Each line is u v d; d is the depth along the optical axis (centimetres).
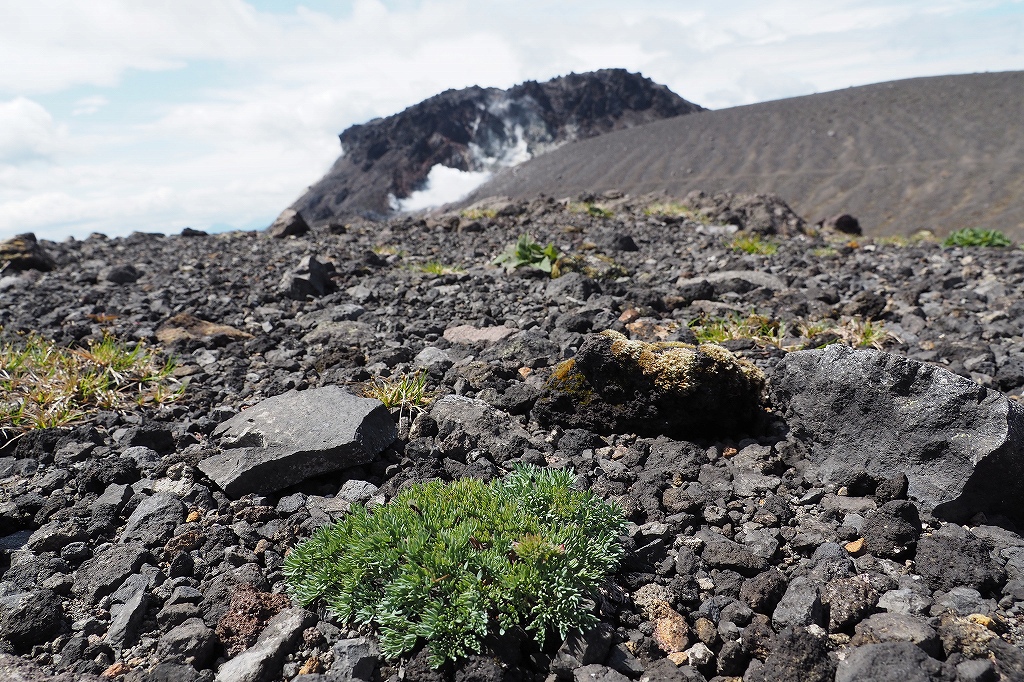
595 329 745
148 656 305
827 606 322
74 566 363
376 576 320
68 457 471
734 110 10169
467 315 844
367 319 834
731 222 1942
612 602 331
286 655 303
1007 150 6525
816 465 457
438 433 502
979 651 290
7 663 293
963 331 744
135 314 866
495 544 317
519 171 10194
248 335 786
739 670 303
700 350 489
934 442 411
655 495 420
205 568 360
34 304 912
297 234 1752
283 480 434
